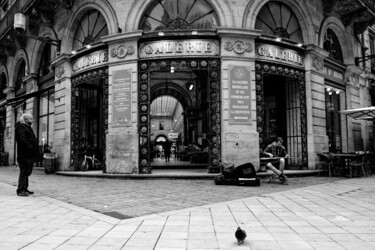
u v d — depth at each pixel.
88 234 3.98
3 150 23.16
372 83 19.64
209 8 12.50
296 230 4.14
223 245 3.52
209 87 11.80
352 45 17.45
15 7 17.67
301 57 13.71
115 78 12.19
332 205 5.92
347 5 15.81
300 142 13.84
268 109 15.25
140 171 11.73
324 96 14.52
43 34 17.06
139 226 4.37
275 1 13.67
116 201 6.52
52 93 16.16
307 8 14.10
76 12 14.25
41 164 17.05
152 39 12.01
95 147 15.02
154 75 23.11
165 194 7.52
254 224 4.47
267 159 10.30
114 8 12.66
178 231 4.10
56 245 3.54
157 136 48.12
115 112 12.11
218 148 11.65
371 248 3.41
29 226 4.39
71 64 14.34
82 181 10.66
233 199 6.76
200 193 7.67
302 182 10.15
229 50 11.84
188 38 11.91
